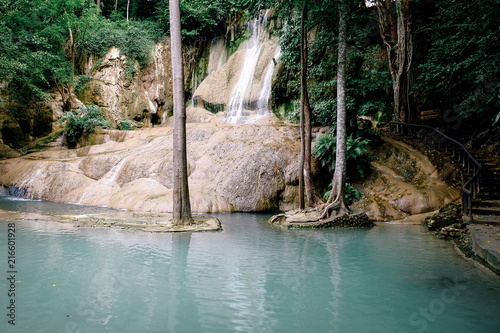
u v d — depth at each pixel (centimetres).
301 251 633
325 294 409
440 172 1220
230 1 1127
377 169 1277
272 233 809
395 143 1428
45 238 654
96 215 910
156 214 964
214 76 2402
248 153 1273
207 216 986
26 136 2097
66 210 1055
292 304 375
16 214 920
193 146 1434
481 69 1133
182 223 827
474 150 1404
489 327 320
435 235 818
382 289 429
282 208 1184
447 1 1209
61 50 2209
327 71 1389
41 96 1983
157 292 400
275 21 2219
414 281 464
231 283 441
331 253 623
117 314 333
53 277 437
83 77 2208
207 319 328
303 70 1044
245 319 331
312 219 927
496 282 460
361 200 1138
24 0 2020
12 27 2041
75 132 1891
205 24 2581
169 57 2628
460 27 1183
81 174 1433
